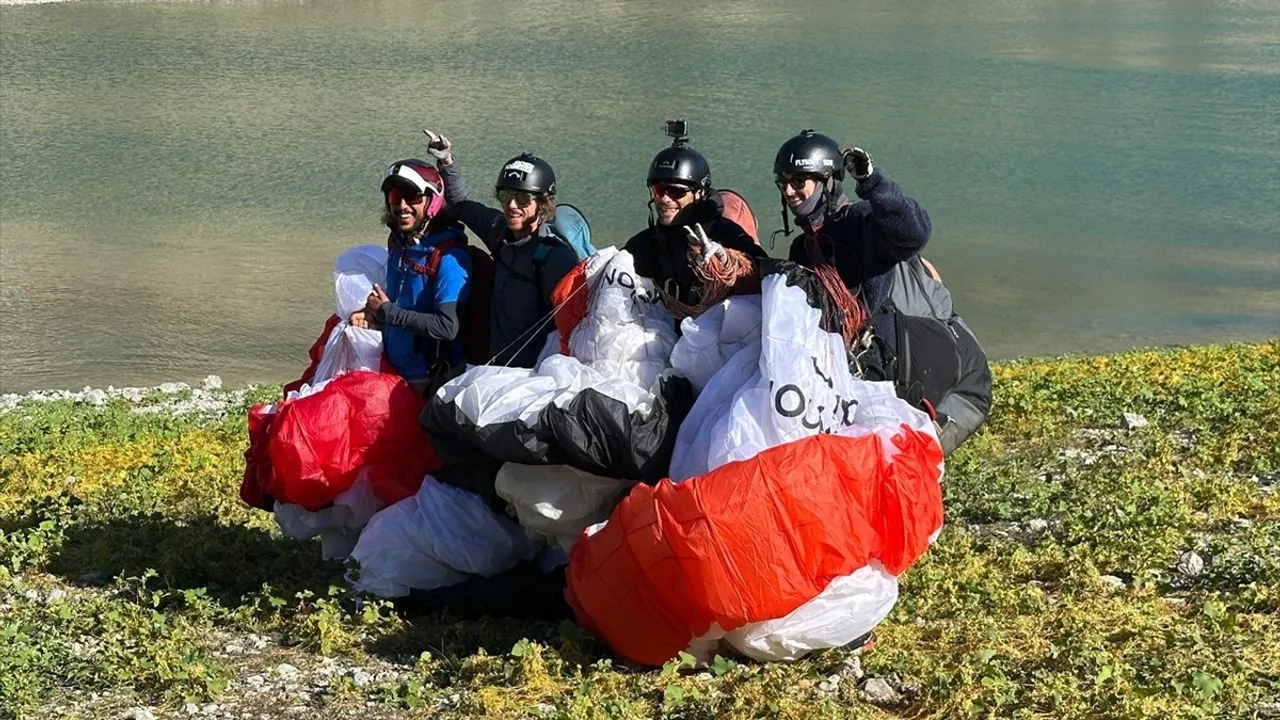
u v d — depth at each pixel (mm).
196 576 9000
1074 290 33312
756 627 7090
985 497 10539
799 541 6875
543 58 77375
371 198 42594
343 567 8766
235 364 27281
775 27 93812
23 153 50094
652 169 8086
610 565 7141
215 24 89938
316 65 73562
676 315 7969
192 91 64500
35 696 6988
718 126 55312
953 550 9273
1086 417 13086
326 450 8453
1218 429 12312
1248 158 50938
